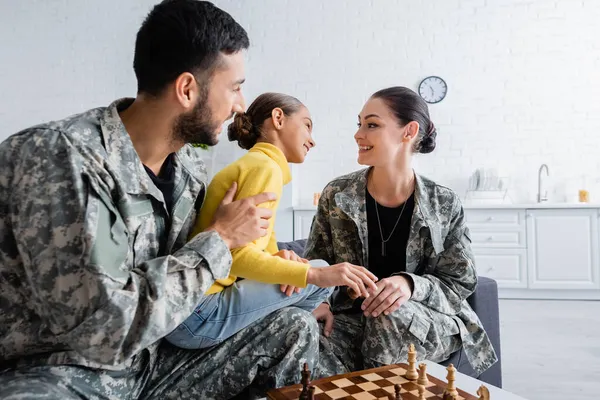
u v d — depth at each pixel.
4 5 5.36
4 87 5.37
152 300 0.93
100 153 1.00
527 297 4.17
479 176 4.68
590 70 4.60
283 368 1.19
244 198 1.15
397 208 1.71
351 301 1.71
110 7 5.27
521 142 4.73
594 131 4.60
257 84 5.13
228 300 1.21
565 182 4.65
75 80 5.32
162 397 1.19
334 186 1.79
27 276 0.92
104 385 1.04
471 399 1.00
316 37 5.04
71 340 0.90
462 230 1.68
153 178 1.14
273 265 1.18
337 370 1.52
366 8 4.97
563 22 4.64
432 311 1.53
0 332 0.97
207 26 1.02
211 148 4.92
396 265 1.71
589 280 4.04
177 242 1.20
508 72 4.74
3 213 0.93
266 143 1.44
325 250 1.83
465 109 4.82
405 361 1.48
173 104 1.05
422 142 1.72
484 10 4.77
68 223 0.91
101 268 0.90
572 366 2.42
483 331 1.62
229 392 1.22
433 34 4.86
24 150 0.93
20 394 0.87
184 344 1.21
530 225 4.11
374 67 4.96
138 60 1.05
